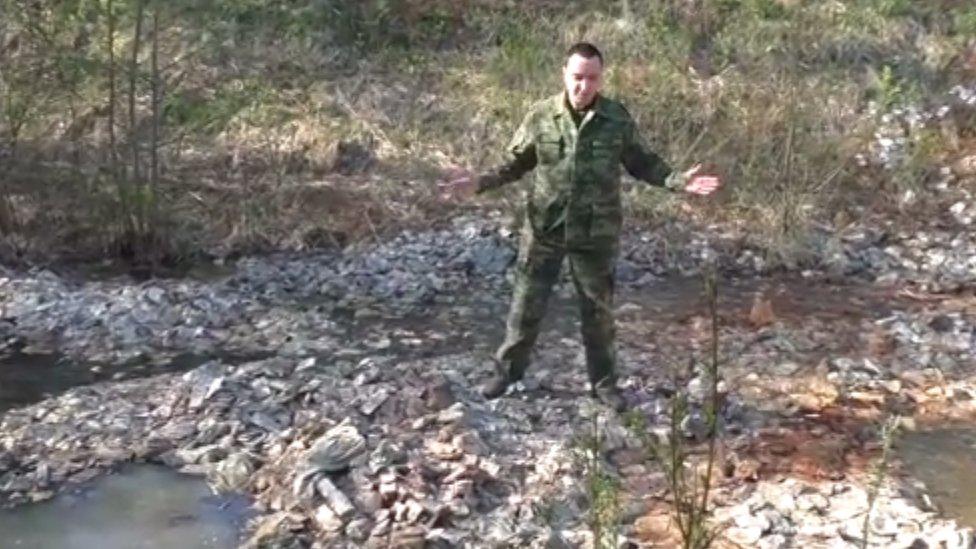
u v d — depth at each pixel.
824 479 6.01
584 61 5.90
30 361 7.43
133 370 7.33
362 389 6.73
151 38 9.77
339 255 9.45
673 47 12.16
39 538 5.38
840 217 10.19
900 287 9.13
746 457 6.20
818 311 8.57
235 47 11.93
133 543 5.35
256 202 9.94
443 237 9.69
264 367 7.04
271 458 6.03
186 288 8.66
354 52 12.37
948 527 5.52
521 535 5.30
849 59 12.22
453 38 12.70
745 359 7.55
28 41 9.73
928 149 11.03
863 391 7.13
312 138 10.88
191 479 5.93
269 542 5.29
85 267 9.12
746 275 9.36
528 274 6.52
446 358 7.45
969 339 8.00
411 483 5.65
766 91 11.54
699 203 10.21
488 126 11.25
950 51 12.32
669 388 6.96
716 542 5.35
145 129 10.22
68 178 9.77
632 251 9.59
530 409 6.62
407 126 11.26
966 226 10.17
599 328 6.45
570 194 6.15
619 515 5.22
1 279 8.66
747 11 12.77
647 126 11.03
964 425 6.73
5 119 9.87
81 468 6.00
